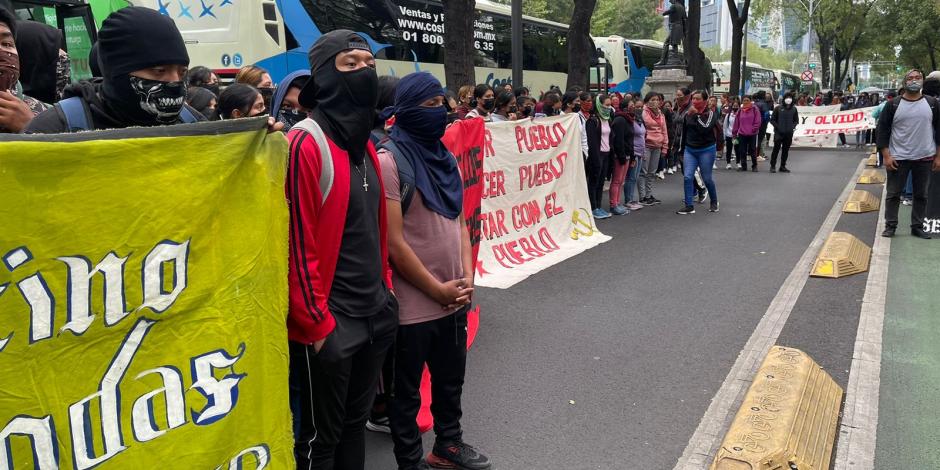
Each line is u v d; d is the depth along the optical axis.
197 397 1.83
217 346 1.87
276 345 2.03
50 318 1.52
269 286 1.98
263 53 10.41
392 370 2.87
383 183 2.54
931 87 8.05
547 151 7.19
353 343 2.29
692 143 9.89
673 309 5.43
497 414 3.65
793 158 19.69
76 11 6.66
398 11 13.04
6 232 1.42
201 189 1.77
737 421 3.27
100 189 1.57
